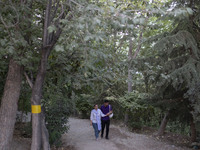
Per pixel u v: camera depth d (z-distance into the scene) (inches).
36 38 188.7
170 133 392.2
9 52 148.6
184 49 309.1
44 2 184.4
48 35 161.5
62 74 238.4
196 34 304.8
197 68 266.4
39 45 191.5
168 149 288.4
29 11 179.2
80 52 202.2
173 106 306.2
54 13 174.1
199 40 303.6
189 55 290.0
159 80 295.6
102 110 302.2
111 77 233.9
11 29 165.8
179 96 315.3
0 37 167.2
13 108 171.3
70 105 273.7
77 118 553.3
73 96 298.0
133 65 281.4
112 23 136.3
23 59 156.3
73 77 233.0
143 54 462.3
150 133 403.2
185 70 259.9
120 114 519.8
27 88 285.7
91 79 230.7
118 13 132.8
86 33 124.0
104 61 222.8
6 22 162.4
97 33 134.3
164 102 311.7
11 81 172.6
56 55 218.4
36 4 208.2
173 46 282.0
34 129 168.7
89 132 343.0
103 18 135.3
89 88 290.5
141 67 285.6
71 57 222.2
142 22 129.0
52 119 247.4
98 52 184.5
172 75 262.7
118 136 322.0
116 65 244.2
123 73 260.4
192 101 261.4
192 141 328.5
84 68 216.5
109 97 438.3
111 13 132.3
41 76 170.2
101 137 305.3
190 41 267.1
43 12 215.0
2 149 163.3
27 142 250.7
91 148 248.7
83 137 307.3
